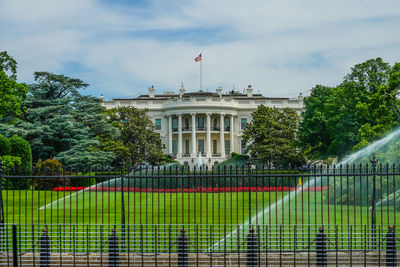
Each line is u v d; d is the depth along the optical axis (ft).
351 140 169.17
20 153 129.08
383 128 127.44
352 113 169.27
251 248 44.55
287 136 219.82
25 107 183.52
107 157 169.68
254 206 91.97
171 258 45.70
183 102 280.92
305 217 78.02
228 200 98.58
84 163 164.25
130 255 46.47
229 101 285.64
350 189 96.58
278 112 226.38
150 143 224.94
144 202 93.15
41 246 44.83
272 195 111.34
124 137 220.02
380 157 102.17
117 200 97.09
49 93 197.77
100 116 194.39
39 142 168.66
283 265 45.85
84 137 176.96
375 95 131.13
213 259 45.98
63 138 174.91
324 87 211.82
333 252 48.32
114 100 301.02
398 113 129.59
